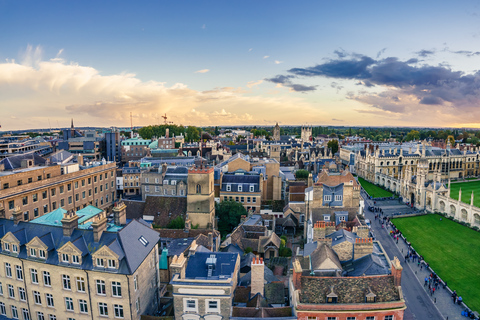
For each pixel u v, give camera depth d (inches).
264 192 5054.1
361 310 1838.1
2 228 2351.1
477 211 4500.5
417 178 5649.6
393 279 1955.0
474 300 2861.7
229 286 1911.9
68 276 2094.0
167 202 4365.2
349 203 3996.1
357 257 2374.5
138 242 2239.2
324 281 1947.6
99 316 2079.2
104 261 1993.1
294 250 3752.5
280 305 2188.7
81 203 4635.8
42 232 2257.6
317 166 7362.2
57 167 4195.4
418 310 2709.2
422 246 3983.8
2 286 2301.9
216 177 4889.3
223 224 4448.8
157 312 2395.4
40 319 2242.9
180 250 2930.6
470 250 3831.2
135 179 6348.4
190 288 1946.4
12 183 3481.8
